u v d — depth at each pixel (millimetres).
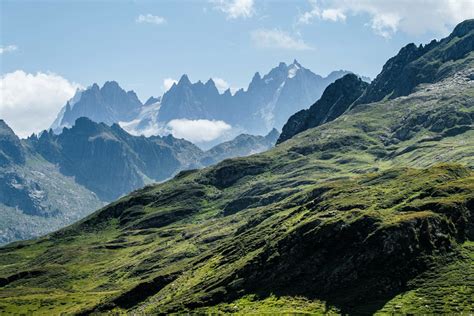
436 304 199625
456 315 188375
